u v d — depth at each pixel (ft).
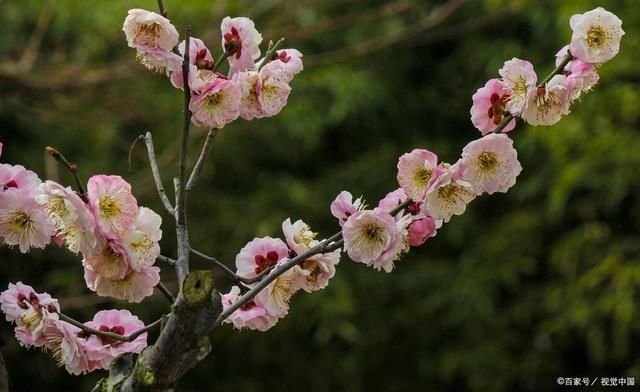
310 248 7.50
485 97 7.39
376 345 26.55
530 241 25.39
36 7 24.44
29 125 25.76
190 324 6.34
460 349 25.52
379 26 26.91
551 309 23.94
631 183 22.76
